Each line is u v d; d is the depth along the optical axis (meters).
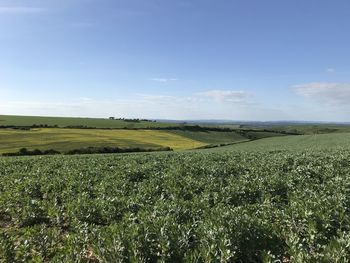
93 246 8.52
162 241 8.20
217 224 8.98
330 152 34.53
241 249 8.41
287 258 8.48
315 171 19.88
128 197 13.89
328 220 9.55
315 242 8.76
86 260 8.25
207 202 12.29
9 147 65.50
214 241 8.10
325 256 7.48
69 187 16.19
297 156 29.06
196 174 19.88
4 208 13.78
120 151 67.19
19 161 31.45
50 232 9.77
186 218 10.54
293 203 11.14
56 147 67.38
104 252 8.00
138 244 8.14
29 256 8.73
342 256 7.41
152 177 19.17
